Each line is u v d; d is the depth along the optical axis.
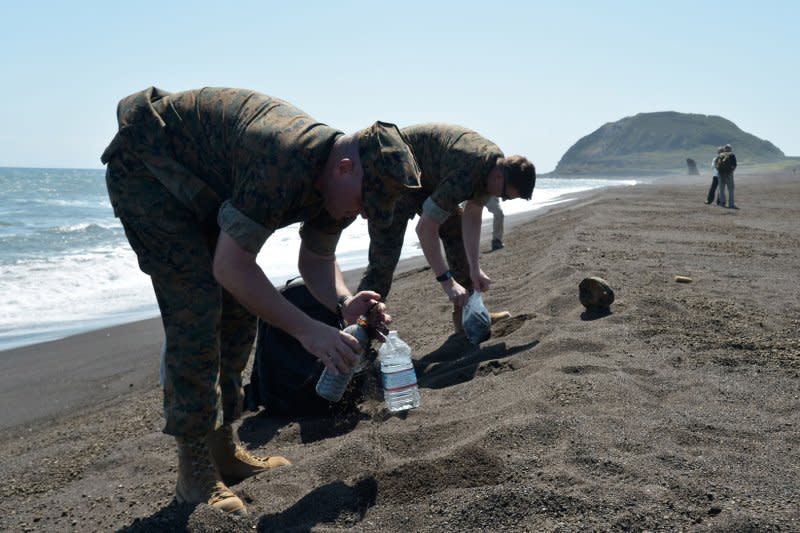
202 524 2.56
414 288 8.30
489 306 6.46
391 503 2.61
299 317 2.49
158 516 2.67
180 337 2.62
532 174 4.70
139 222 2.57
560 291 6.00
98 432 4.48
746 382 3.74
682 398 3.53
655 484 2.55
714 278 6.89
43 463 3.94
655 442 2.93
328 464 3.02
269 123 2.44
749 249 9.38
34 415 5.25
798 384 3.68
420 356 5.15
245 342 3.03
